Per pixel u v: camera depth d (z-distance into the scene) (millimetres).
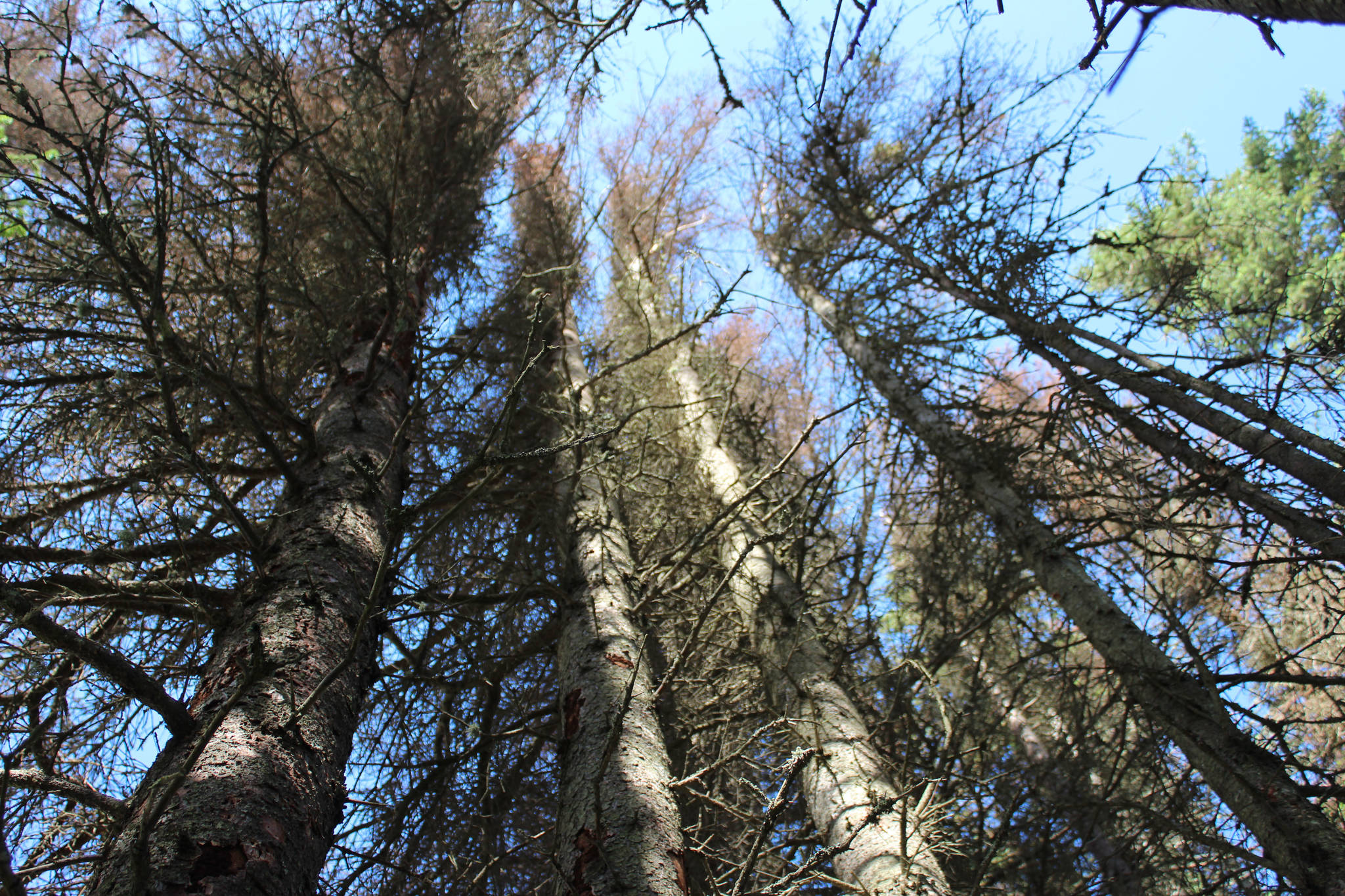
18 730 2244
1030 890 4273
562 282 6070
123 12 3414
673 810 2723
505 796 3904
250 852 1789
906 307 6355
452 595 3467
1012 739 5438
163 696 2045
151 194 3314
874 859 3043
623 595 3896
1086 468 4984
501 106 4859
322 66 4547
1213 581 4074
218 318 3418
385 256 3920
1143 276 6531
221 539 3215
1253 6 1465
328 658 2467
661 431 6176
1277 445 3803
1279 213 7004
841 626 5035
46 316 3336
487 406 5238
